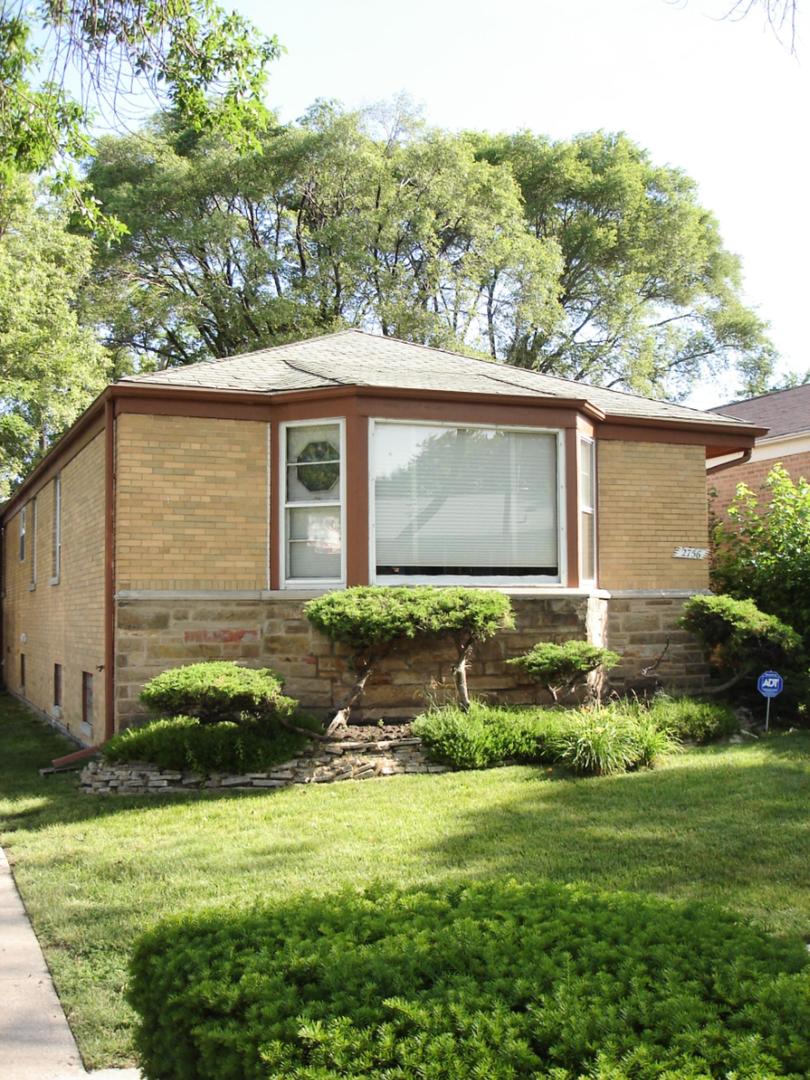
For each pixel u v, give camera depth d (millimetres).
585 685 10922
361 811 7629
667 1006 2566
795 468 16672
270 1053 2529
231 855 6508
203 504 10344
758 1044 2395
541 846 6469
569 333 31859
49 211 20984
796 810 7211
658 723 10008
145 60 8344
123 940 5020
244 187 26969
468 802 7793
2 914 5613
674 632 12055
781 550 12375
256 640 10344
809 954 3102
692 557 12281
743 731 10602
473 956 2951
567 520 10969
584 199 32969
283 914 3375
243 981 2834
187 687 8469
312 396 10344
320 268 26328
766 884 5621
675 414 12484
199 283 27844
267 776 8773
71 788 9195
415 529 10492
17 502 19828
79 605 12617
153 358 30875
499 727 9359
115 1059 3830
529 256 26719
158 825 7512
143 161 27875
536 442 11016
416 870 5992
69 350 21203
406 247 27875
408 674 10211
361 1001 2730
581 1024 2498
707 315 35156
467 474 10719
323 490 10492
